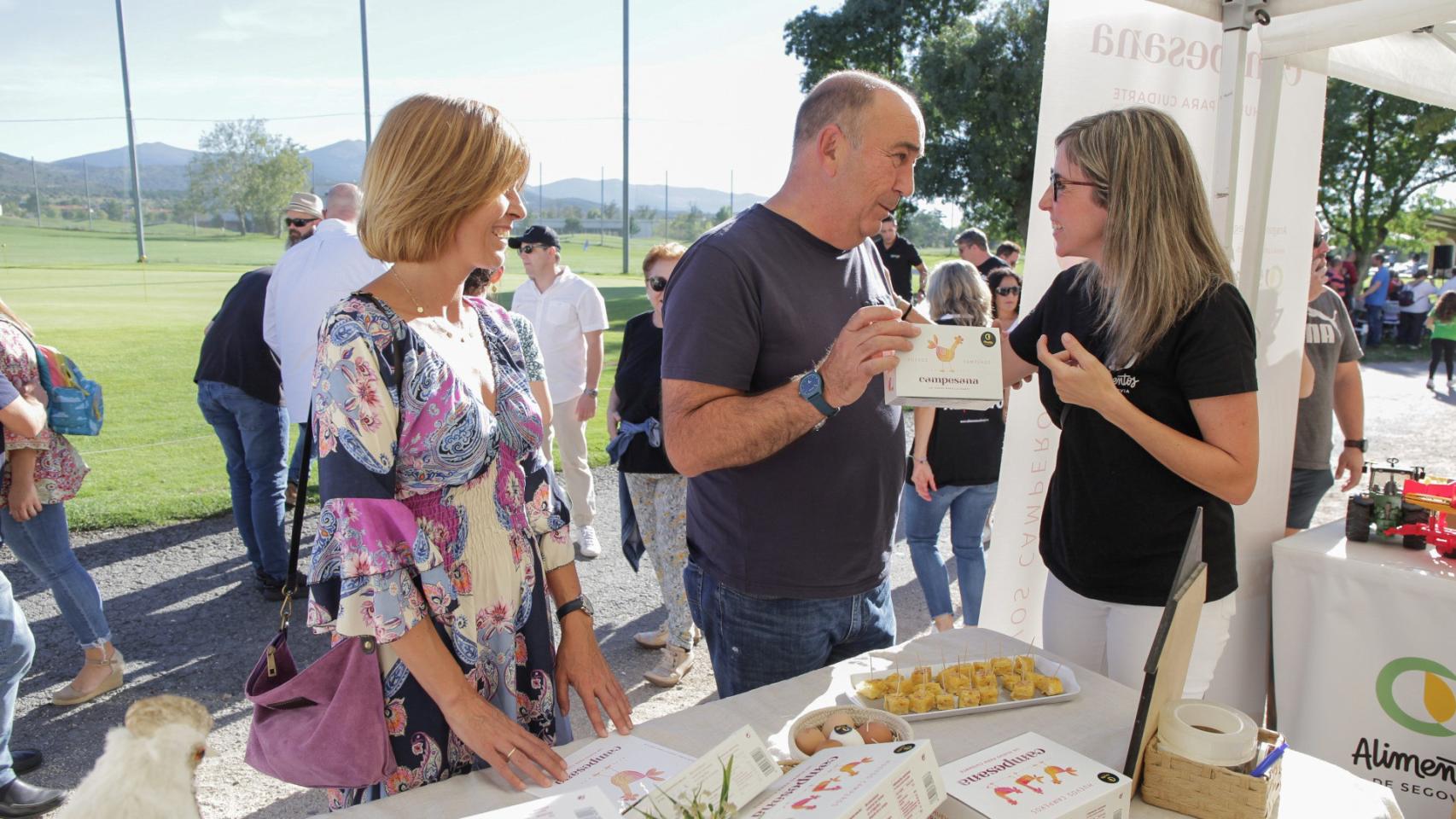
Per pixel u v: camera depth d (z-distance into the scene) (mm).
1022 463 2691
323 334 1249
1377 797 1306
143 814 845
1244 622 2637
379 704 1289
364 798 1416
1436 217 20578
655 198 123375
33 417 2854
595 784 1271
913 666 1690
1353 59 2912
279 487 4188
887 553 1936
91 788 860
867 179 1709
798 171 1777
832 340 1766
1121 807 1193
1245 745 1225
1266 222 2607
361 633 1247
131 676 3445
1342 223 20500
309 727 1293
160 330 14469
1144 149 1742
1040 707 1531
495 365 1483
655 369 3338
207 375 4023
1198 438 1798
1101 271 1866
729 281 1665
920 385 1411
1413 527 2363
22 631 2549
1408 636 2197
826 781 1077
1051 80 2373
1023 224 23453
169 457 6914
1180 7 2277
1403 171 19266
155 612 4059
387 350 1253
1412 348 16047
